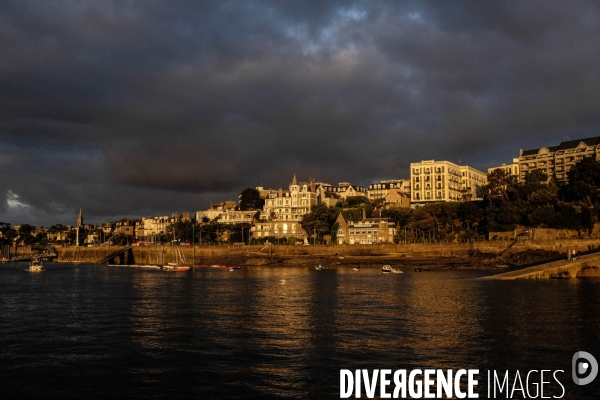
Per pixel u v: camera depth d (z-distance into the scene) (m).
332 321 76.62
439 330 69.50
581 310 84.56
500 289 114.88
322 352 58.72
